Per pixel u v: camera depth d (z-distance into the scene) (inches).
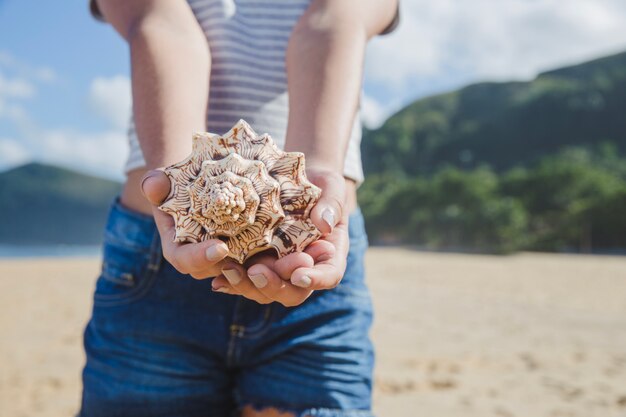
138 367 57.8
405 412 169.5
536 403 180.4
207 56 57.0
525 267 1042.1
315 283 40.7
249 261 43.7
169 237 44.4
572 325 344.5
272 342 58.1
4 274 655.8
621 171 3575.3
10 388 195.6
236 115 59.5
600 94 4773.6
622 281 716.0
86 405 60.7
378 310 398.9
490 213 2140.7
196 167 45.4
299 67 53.9
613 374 219.8
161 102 51.2
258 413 59.4
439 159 4977.9
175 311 57.7
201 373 58.8
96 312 60.3
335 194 44.3
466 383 203.2
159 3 57.4
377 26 62.1
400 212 2581.2
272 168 44.7
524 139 4847.4
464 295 515.2
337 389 57.4
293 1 63.2
